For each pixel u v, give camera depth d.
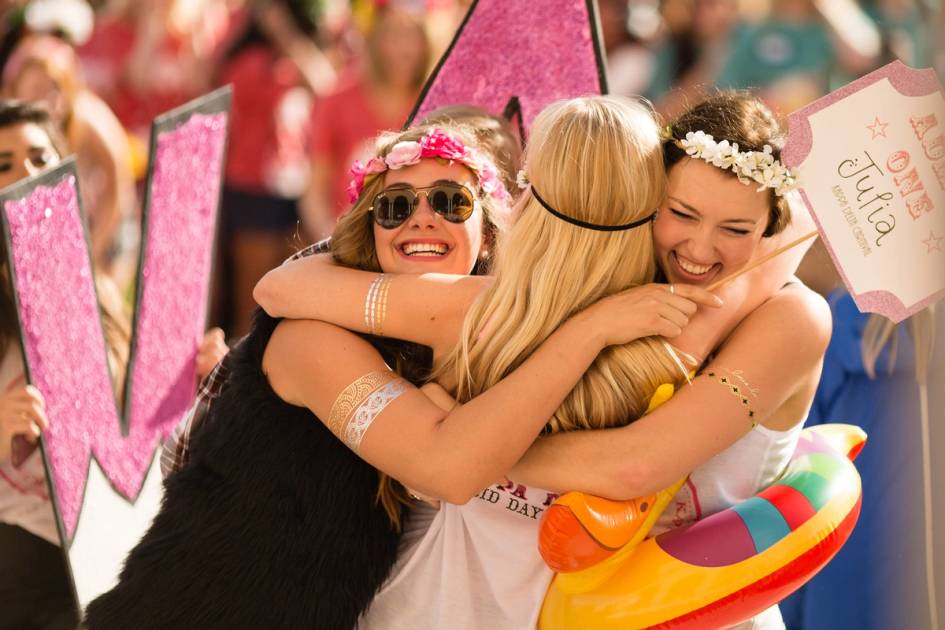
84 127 9.20
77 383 5.25
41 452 5.02
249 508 4.18
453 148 4.30
